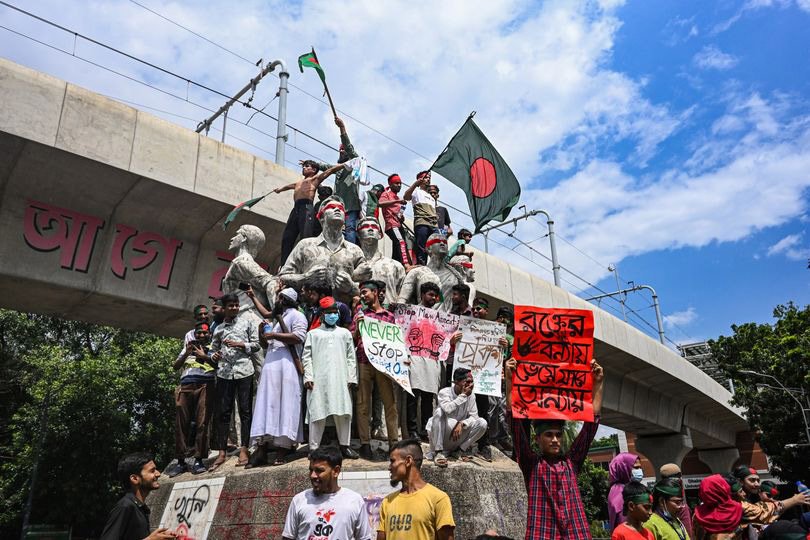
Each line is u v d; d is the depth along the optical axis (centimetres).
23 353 2731
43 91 1152
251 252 937
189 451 847
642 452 3572
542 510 455
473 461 730
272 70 1888
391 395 735
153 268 1397
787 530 460
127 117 1258
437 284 898
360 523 463
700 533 664
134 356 2536
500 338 810
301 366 725
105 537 435
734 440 4456
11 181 1205
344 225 953
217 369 805
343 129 1168
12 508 2439
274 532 619
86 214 1311
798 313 2723
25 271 1225
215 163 1380
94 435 2395
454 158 1261
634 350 2584
